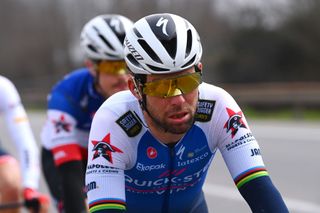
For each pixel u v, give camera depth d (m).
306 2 54.97
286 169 20.38
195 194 7.93
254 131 30.86
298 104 37.50
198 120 7.01
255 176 6.73
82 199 8.85
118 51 9.55
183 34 6.34
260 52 57.06
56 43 90.81
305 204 15.55
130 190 7.45
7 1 94.69
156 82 6.37
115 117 6.89
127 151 6.89
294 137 27.80
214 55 60.38
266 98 40.34
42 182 19.39
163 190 7.49
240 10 58.94
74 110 9.80
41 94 66.56
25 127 10.33
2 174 10.17
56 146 9.47
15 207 9.50
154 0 69.12
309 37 55.00
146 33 6.36
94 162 6.75
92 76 9.97
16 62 94.19
